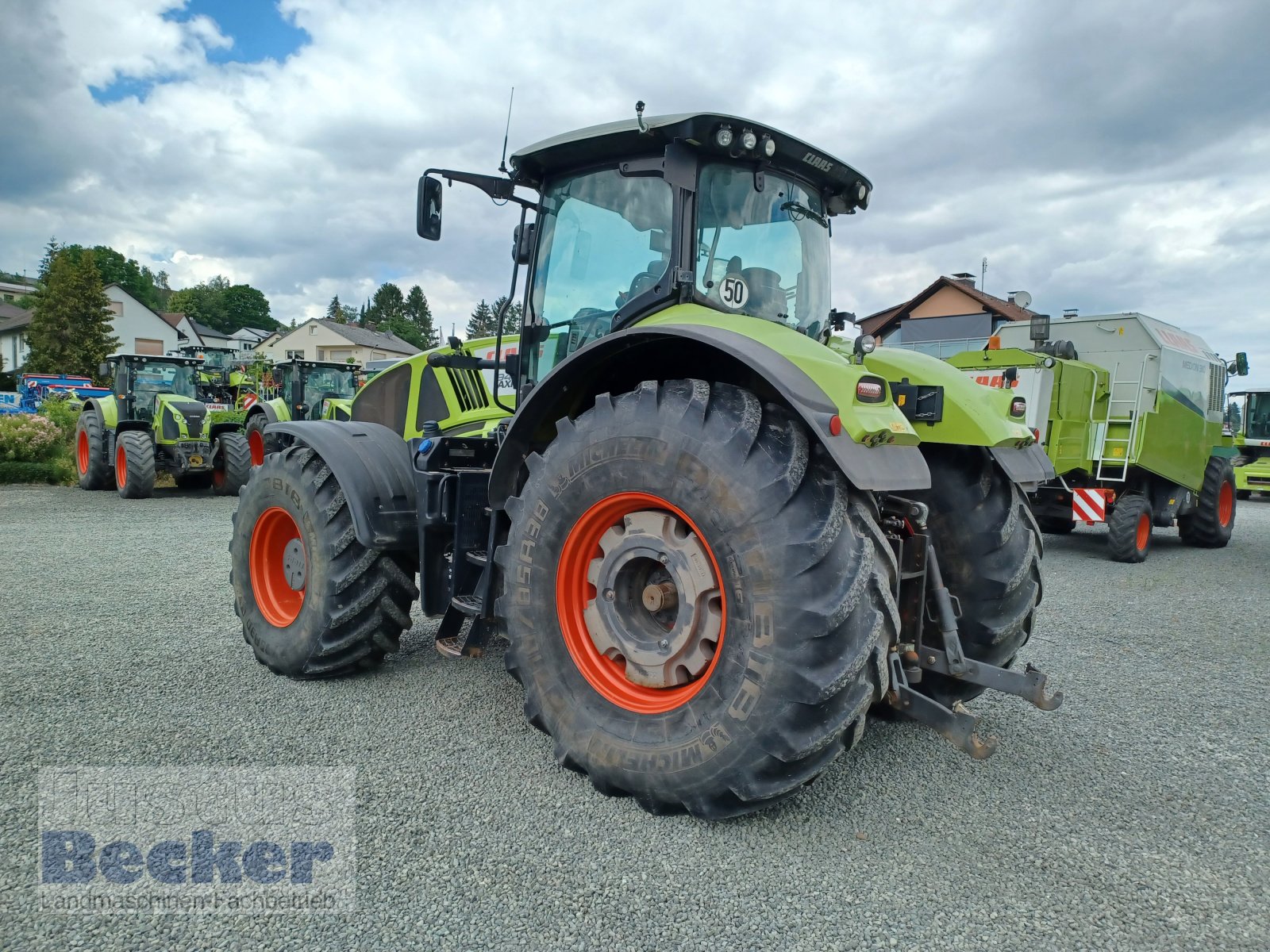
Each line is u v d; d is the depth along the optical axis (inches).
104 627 170.9
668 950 68.9
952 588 117.1
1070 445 311.4
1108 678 152.8
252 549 145.5
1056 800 99.2
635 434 95.5
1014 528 115.6
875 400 88.4
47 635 164.4
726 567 87.6
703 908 74.9
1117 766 110.2
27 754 106.0
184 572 231.0
